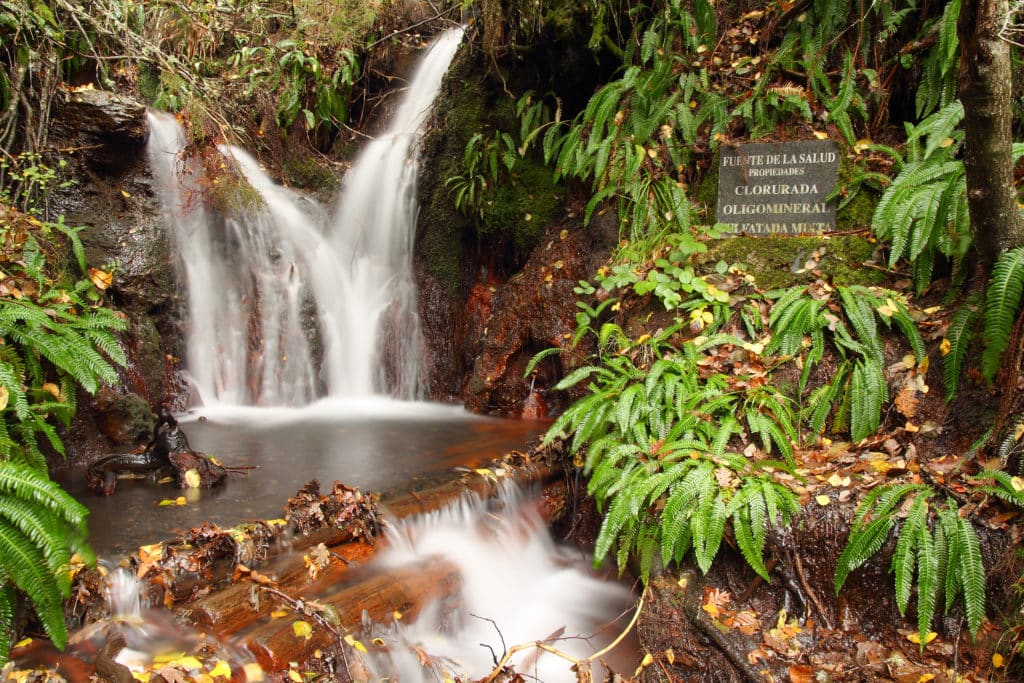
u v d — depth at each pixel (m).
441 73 8.89
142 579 2.99
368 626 3.17
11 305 3.98
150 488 4.08
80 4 6.76
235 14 9.07
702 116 5.74
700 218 5.67
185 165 6.59
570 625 4.05
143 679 2.53
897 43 5.46
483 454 4.95
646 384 4.37
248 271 6.72
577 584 4.39
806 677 3.18
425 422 6.05
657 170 5.89
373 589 3.31
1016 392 3.59
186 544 3.24
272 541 3.39
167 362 5.98
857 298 4.44
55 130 5.87
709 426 4.06
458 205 6.86
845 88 5.30
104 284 5.31
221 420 5.86
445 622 3.63
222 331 6.44
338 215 8.03
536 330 6.30
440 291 7.39
